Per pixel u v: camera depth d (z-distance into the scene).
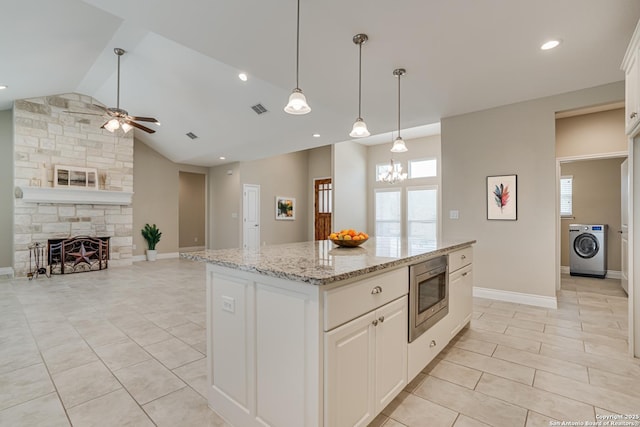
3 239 5.84
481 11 2.19
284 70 3.15
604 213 5.58
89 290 4.71
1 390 2.02
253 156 7.66
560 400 1.91
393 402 1.90
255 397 1.58
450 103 4.01
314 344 1.32
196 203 10.03
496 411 1.81
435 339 2.31
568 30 2.42
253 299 1.59
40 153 5.82
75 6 3.26
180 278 5.60
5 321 3.34
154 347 2.69
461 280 2.85
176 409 1.83
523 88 3.54
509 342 2.77
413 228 8.23
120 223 6.89
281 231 9.13
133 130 7.18
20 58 4.06
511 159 4.01
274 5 2.15
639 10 2.16
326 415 1.33
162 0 2.11
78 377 2.19
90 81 5.62
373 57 2.87
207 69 4.48
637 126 2.23
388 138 8.20
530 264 3.89
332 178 8.01
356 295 1.50
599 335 2.92
